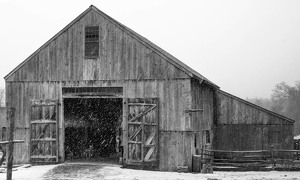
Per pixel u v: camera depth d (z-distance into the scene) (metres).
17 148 23.72
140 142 21.62
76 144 27.56
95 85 22.77
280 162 23.84
